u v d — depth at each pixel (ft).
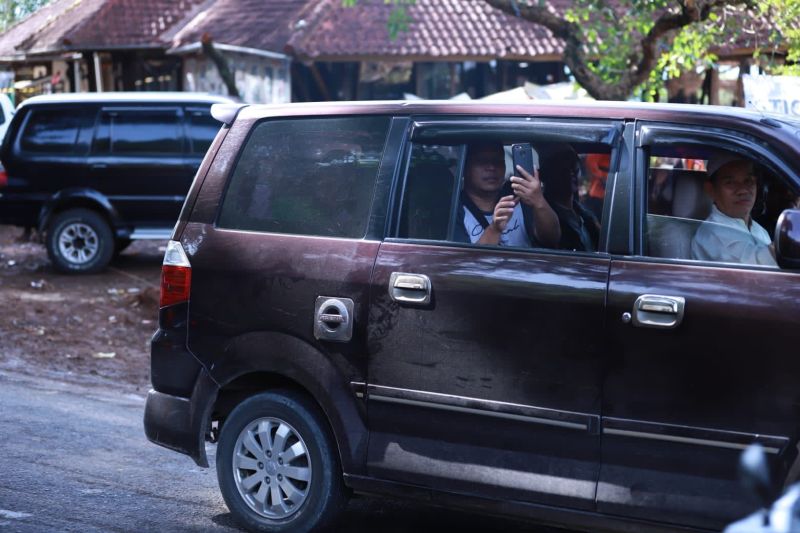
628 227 26.55
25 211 90.74
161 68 153.38
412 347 28.09
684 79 116.26
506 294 27.04
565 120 27.84
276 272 30.27
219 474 31.45
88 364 62.95
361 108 30.76
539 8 78.02
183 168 90.12
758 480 14.58
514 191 27.94
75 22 163.12
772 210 26.53
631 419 25.45
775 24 78.07
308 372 29.50
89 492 35.06
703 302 24.97
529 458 26.68
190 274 31.71
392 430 28.43
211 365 31.19
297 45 130.31
